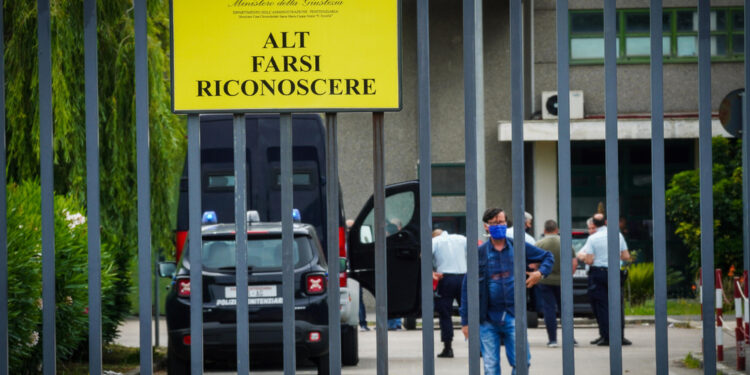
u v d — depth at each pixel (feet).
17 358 71.15
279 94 44.34
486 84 222.69
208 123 125.49
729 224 173.78
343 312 102.27
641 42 219.41
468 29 44.29
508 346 81.25
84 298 81.76
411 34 224.74
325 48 44.39
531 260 84.84
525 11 220.64
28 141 96.58
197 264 44.45
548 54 219.00
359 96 44.32
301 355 93.76
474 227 44.47
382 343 44.37
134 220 110.83
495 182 222.48
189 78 44.32
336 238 44.39
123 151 108.78
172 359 95.40
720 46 219.82
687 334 143.64
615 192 43.86
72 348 84.43
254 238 94.38
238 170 44.55
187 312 94.12
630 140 220.84
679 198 175.83
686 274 214.07
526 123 207.41
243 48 44.34
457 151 223.71
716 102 218.59
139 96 44.21
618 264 44.01
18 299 67.51
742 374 89.25
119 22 108.17
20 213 71.87
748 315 92.38
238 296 44.60
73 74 100.17
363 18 44.37
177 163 149.07
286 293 44.39
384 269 44.37
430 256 44.04
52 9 97.76
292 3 44.32
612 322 44.06
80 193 100.73
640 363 107.45
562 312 43.88
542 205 216.95
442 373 101.30
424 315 44.04
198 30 44.32
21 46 96.32
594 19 219.20
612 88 43.62
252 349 92.99
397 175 224.94
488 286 80.89
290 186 44.50
